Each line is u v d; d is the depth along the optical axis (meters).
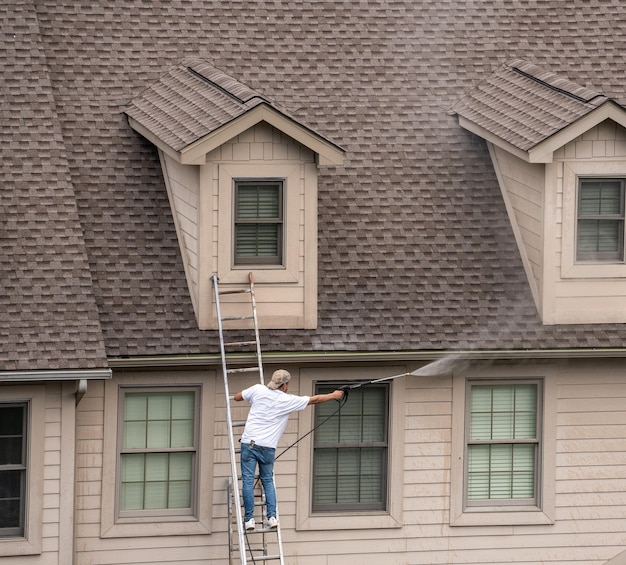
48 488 29.59
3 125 31.52
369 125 34.53
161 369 30.91
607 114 31.61
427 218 33.41
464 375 32.19
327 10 36.09
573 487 32.88
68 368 28.83
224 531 31.41
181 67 33.97
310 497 31.92
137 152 32.91
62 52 33.94
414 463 32.25
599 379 32.81
